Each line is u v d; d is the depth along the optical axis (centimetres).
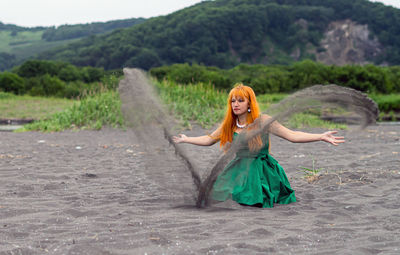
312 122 1518
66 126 1396
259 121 347
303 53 15662
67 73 5519
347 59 15562
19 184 457
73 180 488
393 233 259
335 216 308
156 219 303
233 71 5025
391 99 2433
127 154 745
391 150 760
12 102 2597
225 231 267
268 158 375
